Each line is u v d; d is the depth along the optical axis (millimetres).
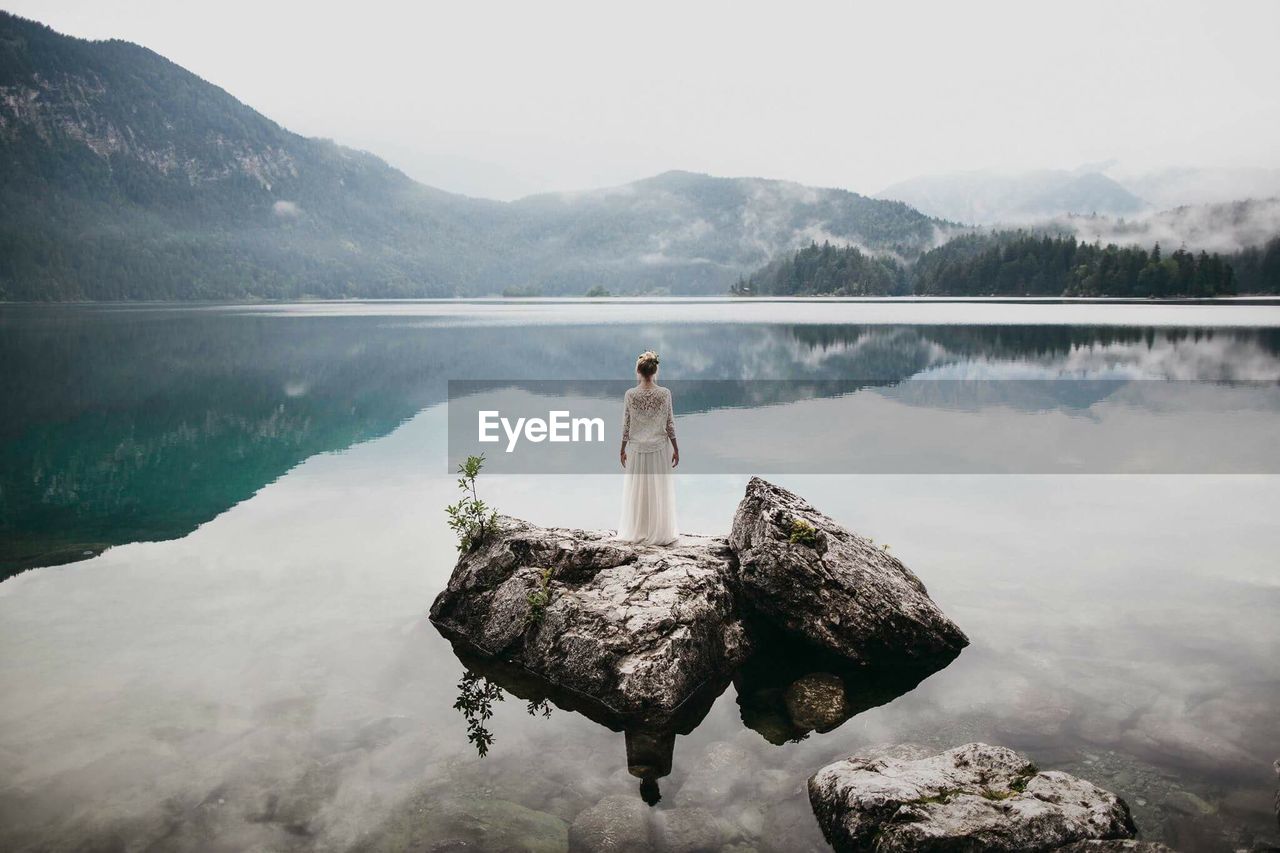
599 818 5023
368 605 8641
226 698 6551
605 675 6766
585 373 33375
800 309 123812
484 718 6453
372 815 5035
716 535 9188
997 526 11125
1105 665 6832
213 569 9734
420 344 50562
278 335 59094
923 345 45906
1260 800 4926
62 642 7617
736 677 7305
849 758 5586
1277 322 66562
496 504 12555
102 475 15109
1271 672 6605
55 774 5398
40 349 44812
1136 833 4621
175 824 4887
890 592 7379
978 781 5023
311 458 16609
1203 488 13281
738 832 4945
